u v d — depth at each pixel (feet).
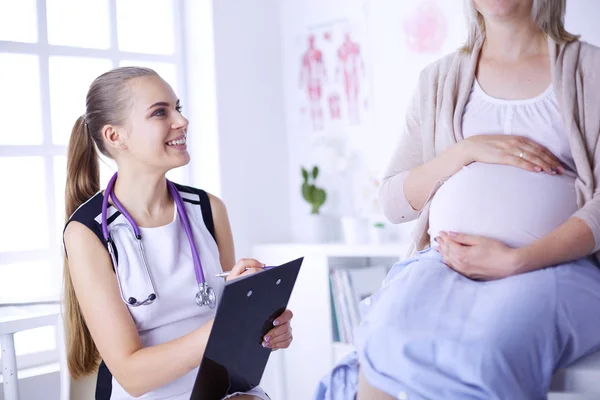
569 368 3.97
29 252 9.45
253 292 4.47
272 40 11.38
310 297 9.96
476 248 4.33
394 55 10.02
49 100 9.64
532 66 4.85
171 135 5.39
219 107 10.68
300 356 10.12
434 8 9.50
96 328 5.07
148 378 4.86
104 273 5.15
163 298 5.29
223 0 10.75
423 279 4.24
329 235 10.57
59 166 9.75
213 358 4.50
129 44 10.53
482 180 4.61
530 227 4.44
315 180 11.13
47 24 9.65
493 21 4.87
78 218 5.31
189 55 11.00
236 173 10.84
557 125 4.64
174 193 5.74
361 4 10.37
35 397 8.77
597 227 4.27
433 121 5.27
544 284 4.04
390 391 3.77
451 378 3.69
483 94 4.96
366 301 4.66
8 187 9.33
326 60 10.89
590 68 4.63
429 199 5.11
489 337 3.71
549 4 4.70
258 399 5.07
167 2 10.93
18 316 6.40
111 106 5.33
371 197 10.40
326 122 10.96
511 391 3.63
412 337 3.81
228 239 6.05
